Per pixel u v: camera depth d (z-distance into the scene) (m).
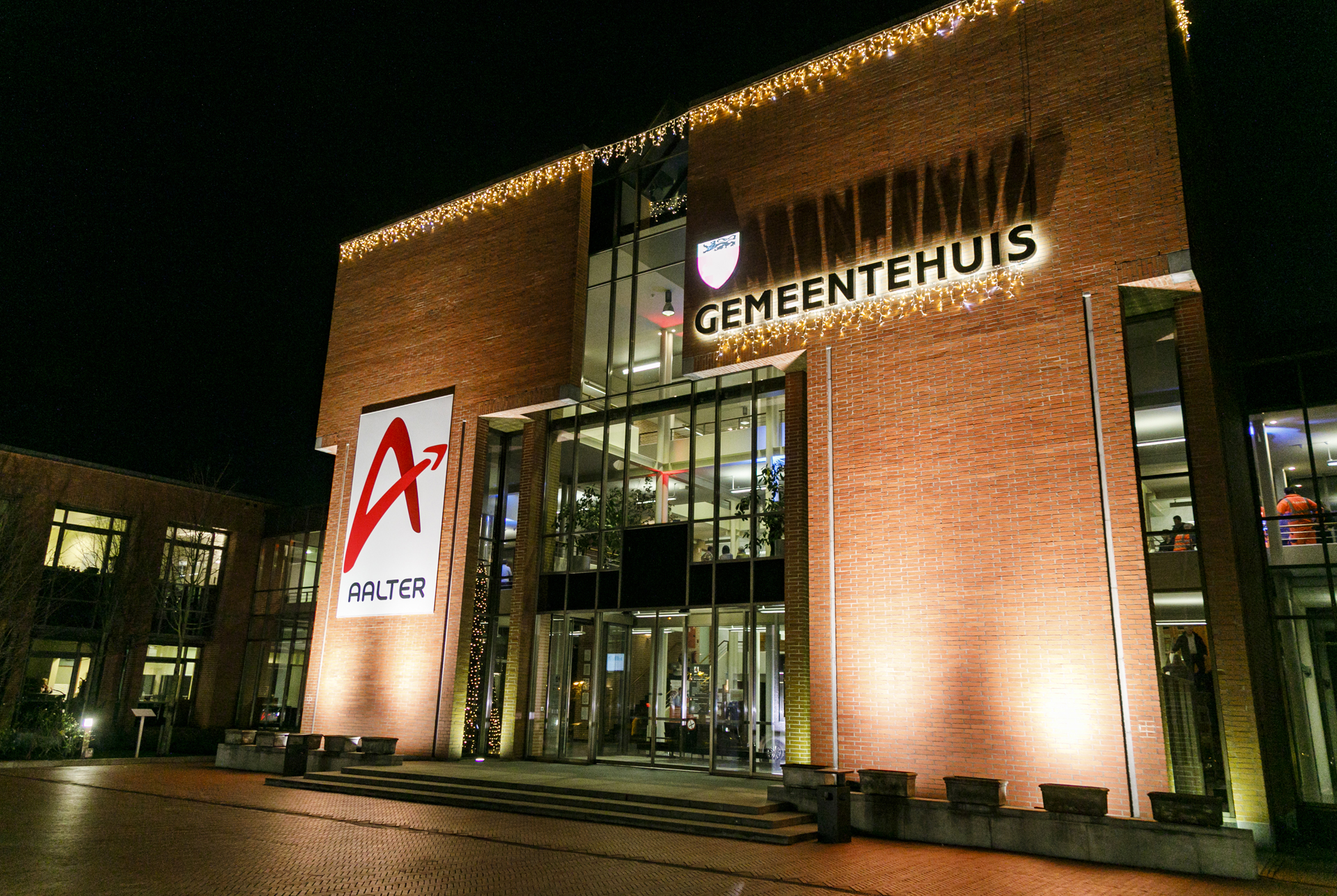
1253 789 13.01
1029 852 12.30
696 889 9.62
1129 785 13.34
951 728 15.05
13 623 26.52
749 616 18.75
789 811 14.27
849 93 18.73
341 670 23.75
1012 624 14.86
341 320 27.00
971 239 16.62
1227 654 13.53
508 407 22.64
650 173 22.59
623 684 20.56
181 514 32.50
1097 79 15.89
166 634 31.75
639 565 20.59
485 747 22.42
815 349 18.00
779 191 19.23
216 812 14.72
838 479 17.20
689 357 19.73
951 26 17.70
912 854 12.12
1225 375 16.27
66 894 8.62
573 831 13.37
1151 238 14.80
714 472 19.92
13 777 19.53
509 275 23.61
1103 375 14.84
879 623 16.17
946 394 16.33
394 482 24.27
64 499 29.23
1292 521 16.64
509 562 23.62
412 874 10.04
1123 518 14.23
